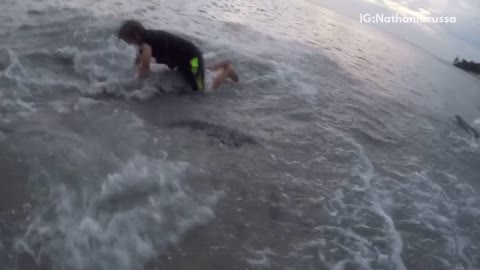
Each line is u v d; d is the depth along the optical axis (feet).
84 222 12.88
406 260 15.29
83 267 11.84
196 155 17.26
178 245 13.16
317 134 21.74
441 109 32.83
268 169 17.80
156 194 14.65
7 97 17.38
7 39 21.62
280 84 26.25
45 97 18.13
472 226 18.21
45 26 24.08
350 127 23.75
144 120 18.63
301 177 17.94
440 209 18.69
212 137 18.80
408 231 16.75
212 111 20.97
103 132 16.97
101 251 12.32
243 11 40.91
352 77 32.65
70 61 21.35
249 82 25.31
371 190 18.43
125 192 14.34
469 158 24.76
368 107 27.50
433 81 41.16
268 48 32.07
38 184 13.71
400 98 31.86
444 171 22.26
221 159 17.51
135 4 32.37
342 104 26.45
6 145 14.82
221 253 13.29
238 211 15.11
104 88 19.99
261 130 20.58
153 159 16.25
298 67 30.01
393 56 45.16
